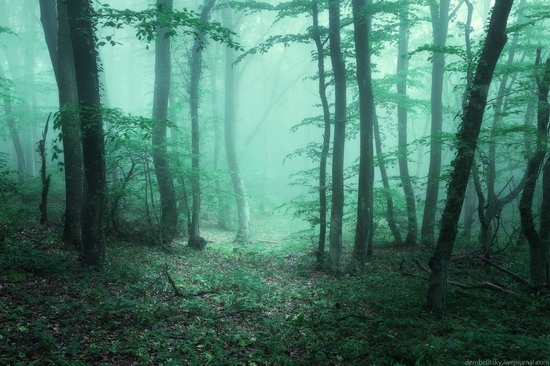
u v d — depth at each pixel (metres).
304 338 7.29
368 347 6.88
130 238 15.10
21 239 11.71
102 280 9.30
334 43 13.48
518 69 10.98
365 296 10.23
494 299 9.70
